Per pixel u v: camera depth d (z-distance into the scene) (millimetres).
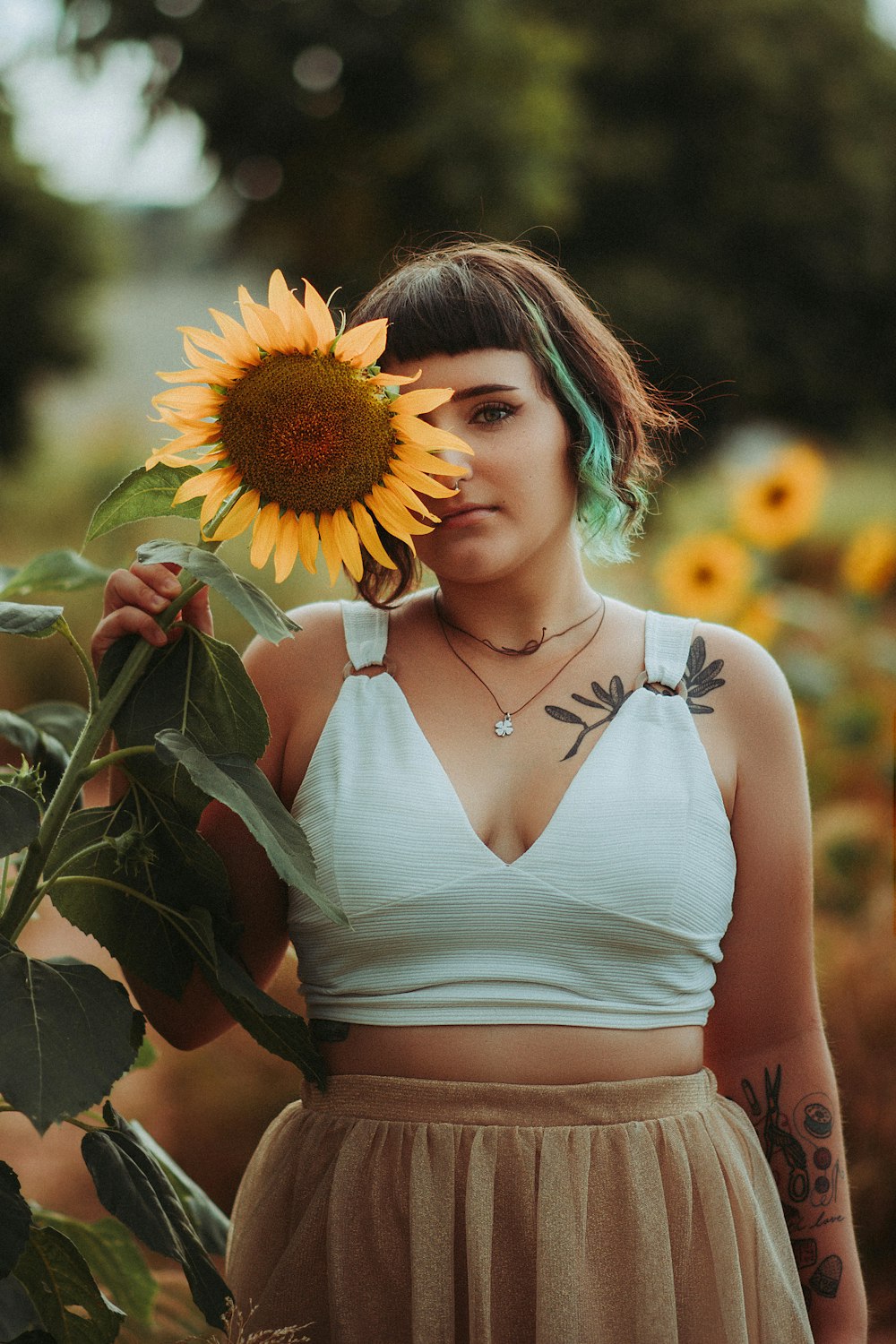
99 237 18375
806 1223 1420
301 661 1418
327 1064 1353
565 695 1373
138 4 11258
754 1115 1440
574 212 13867
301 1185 1310
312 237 12344
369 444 1137
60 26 11266
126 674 1186
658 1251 1240
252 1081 3100
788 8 17609
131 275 23219
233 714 1197
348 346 1132
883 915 3424
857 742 4238
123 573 1203
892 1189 2826
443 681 1391
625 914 1274
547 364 1330
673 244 17234
